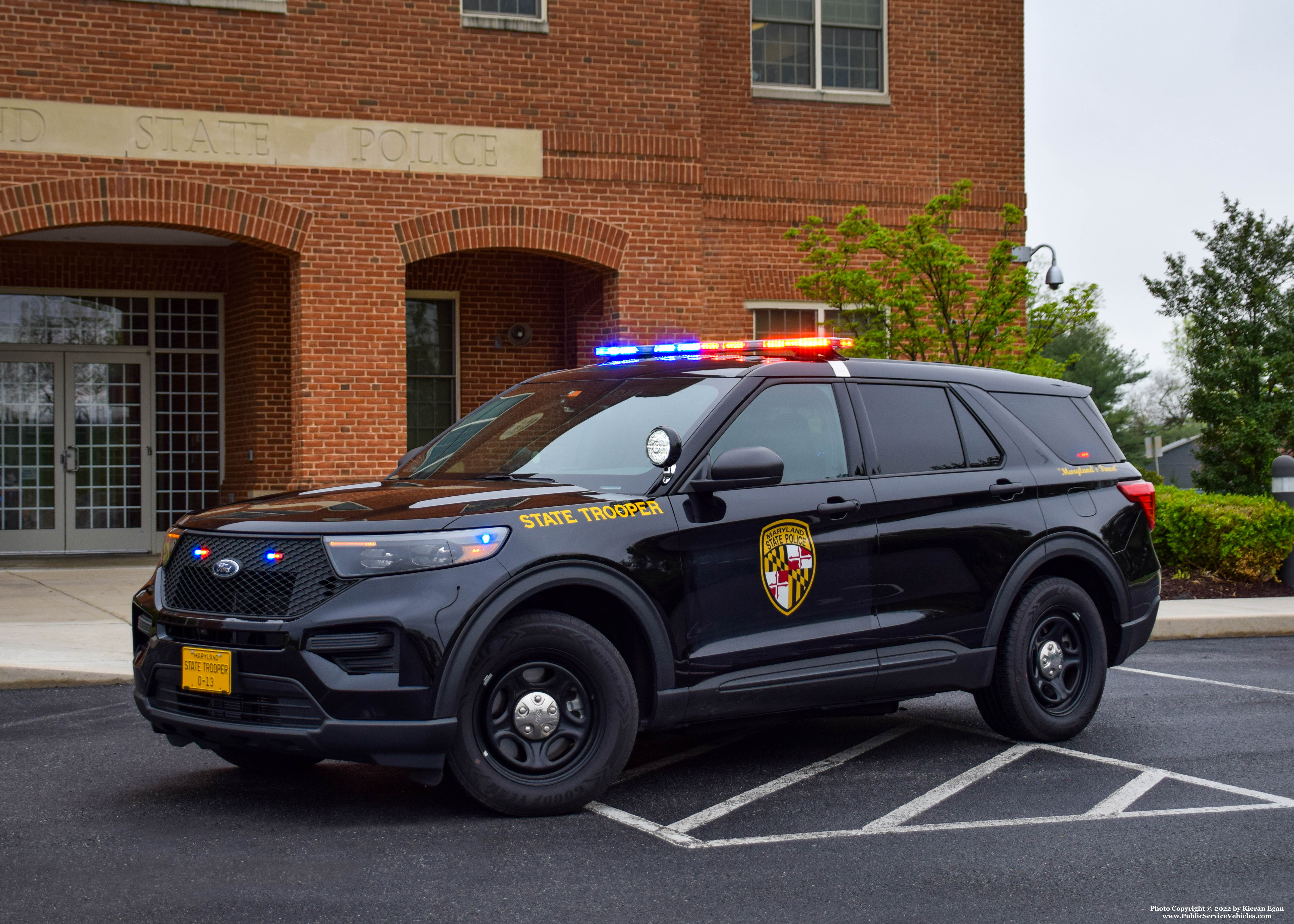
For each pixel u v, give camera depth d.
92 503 16.84
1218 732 7.30
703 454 5.75
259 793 5.70
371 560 4.92
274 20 13.67
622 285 15.04
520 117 14.60
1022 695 6.71
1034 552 6.71
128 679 8.45
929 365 6.81
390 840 4.99
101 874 4.55
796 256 16.86
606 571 5.31
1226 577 13.83
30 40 12.88
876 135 17.19
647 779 6.10
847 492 6.11
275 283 15.88
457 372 17.02
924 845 5.06
